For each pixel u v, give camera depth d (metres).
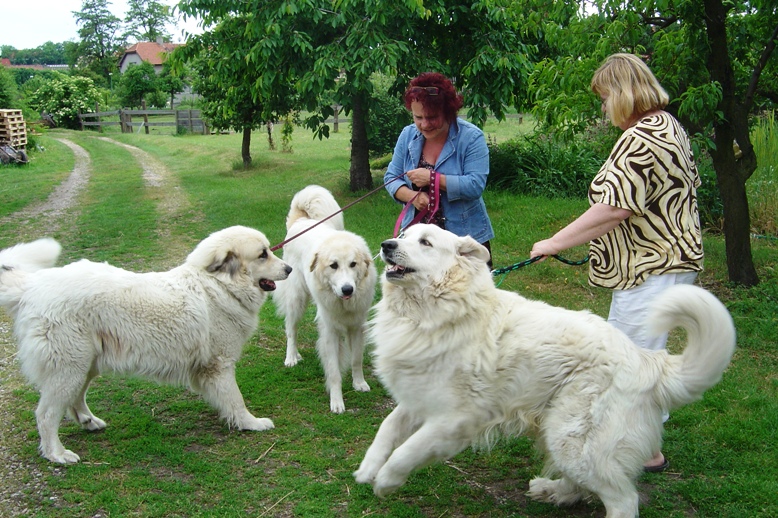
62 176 19.62
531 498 3.65
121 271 4.20
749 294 6.74
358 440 4.28
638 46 7.03
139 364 4.08
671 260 3.44
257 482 3.76
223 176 18.53
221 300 4.33
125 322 3.98
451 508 3.56
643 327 3.55
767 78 7.29
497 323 3.30
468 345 3.26
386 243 3.31
